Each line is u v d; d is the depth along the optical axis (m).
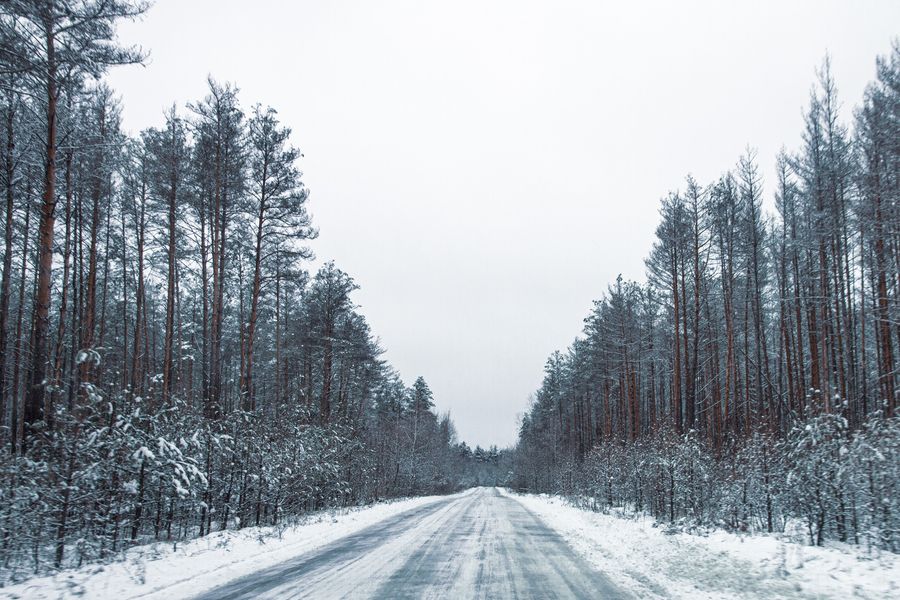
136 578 8.63
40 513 9.60
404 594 7.85
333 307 36.66
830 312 24.91
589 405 55.31
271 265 26.77
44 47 13.23
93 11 12.98
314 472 22.80
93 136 17.72
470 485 121.19
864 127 21.78
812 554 10.05
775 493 14.81
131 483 11.49
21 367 20.66
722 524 16.39
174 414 14.38
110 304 34.84
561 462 52.56
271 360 41.88
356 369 44.84
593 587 8.41
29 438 11.08
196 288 36.19
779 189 28.55
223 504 15.82
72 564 9.91
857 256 24.94
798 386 26.83
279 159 23.97
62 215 22.00
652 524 18.30
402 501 38.62
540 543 13.94
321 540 14.27
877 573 8.43
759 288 30.91
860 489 11.69
